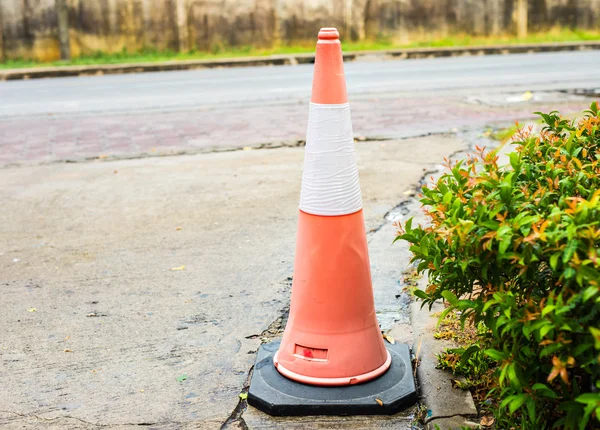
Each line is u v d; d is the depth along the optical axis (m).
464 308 2.60
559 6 20.45
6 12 18.38
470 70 14.46
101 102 11.95
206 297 4.20
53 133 9.49
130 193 6.53
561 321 2.20
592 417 2.34
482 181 2.62
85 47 18.80
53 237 5.41
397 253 4.75
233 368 3.38
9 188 6.88
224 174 7.05
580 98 10.52
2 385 3.29
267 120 9.81
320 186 3.04
